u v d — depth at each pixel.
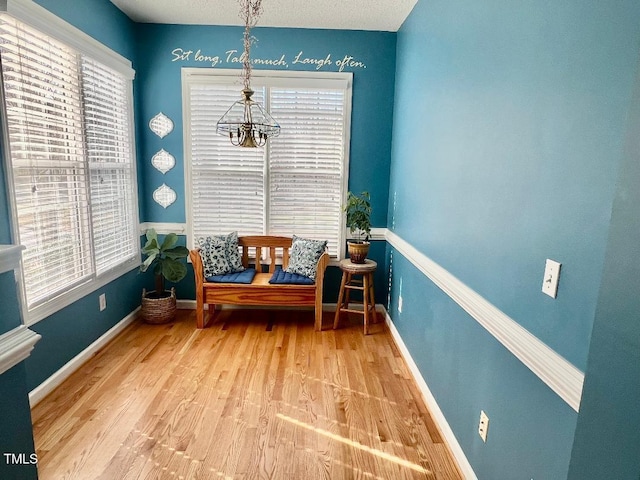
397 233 3.36
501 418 1.46
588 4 1.01
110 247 3.09
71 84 2.53
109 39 2.98
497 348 1.50
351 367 2.78
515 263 1.37
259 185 3.74
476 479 1.67
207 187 3.72
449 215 2.05
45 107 2.26
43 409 2.19
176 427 2.07
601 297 0.68
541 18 1.23
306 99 3.61
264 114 3.24
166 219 3.75
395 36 3.53
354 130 3.66
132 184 3.43
